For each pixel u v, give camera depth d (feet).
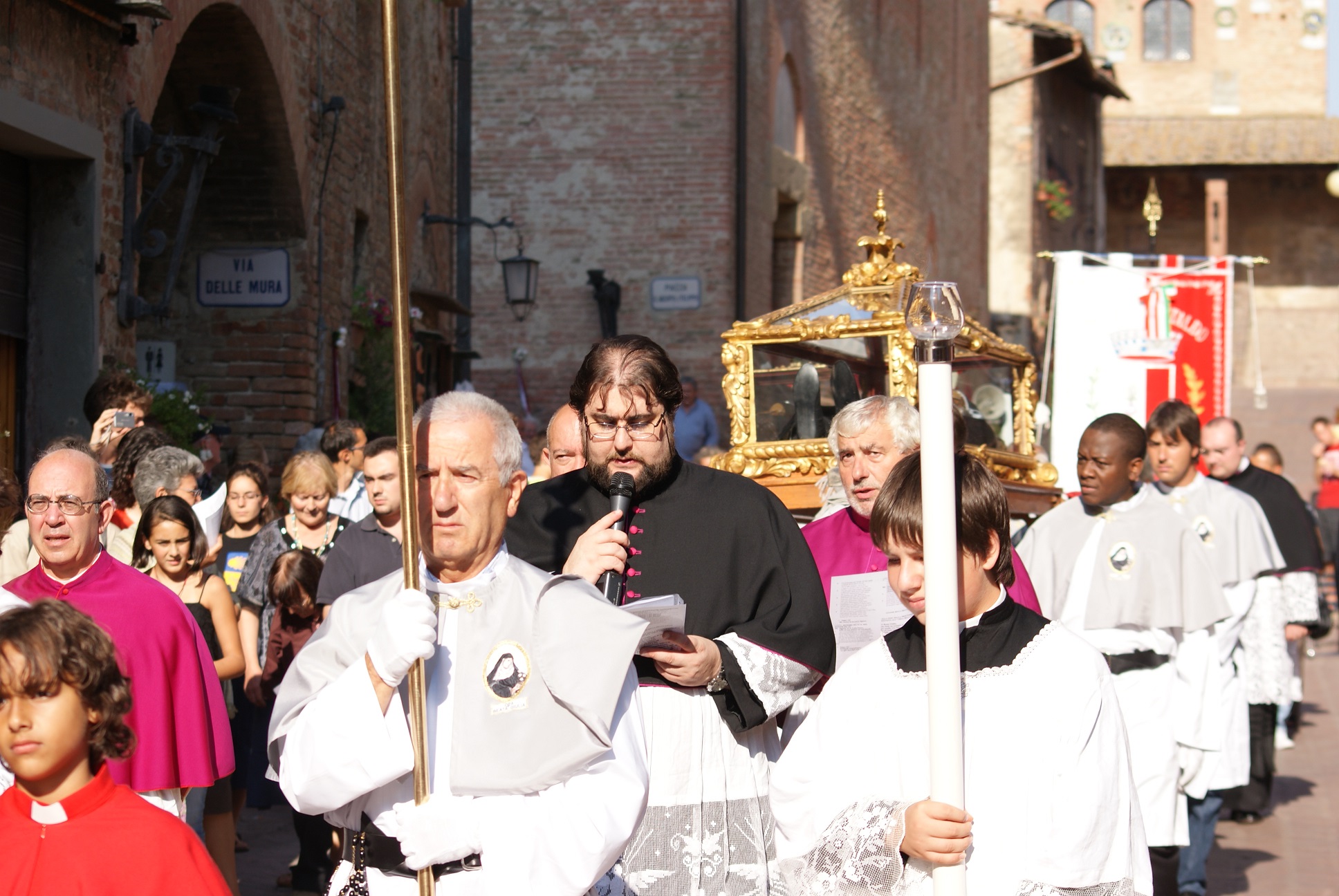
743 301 64.85
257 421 39.45
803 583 13.64
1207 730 20.39
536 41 65.16
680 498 13.79
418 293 46.98
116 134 30.19
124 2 29.27
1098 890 10.12
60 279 29.37
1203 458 31.35
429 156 50.70
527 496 14.33
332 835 22.95
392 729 10.15
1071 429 36.11
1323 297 174.40
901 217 90.79
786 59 72.95
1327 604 36.63
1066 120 127.03
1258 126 167.73
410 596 9.93
